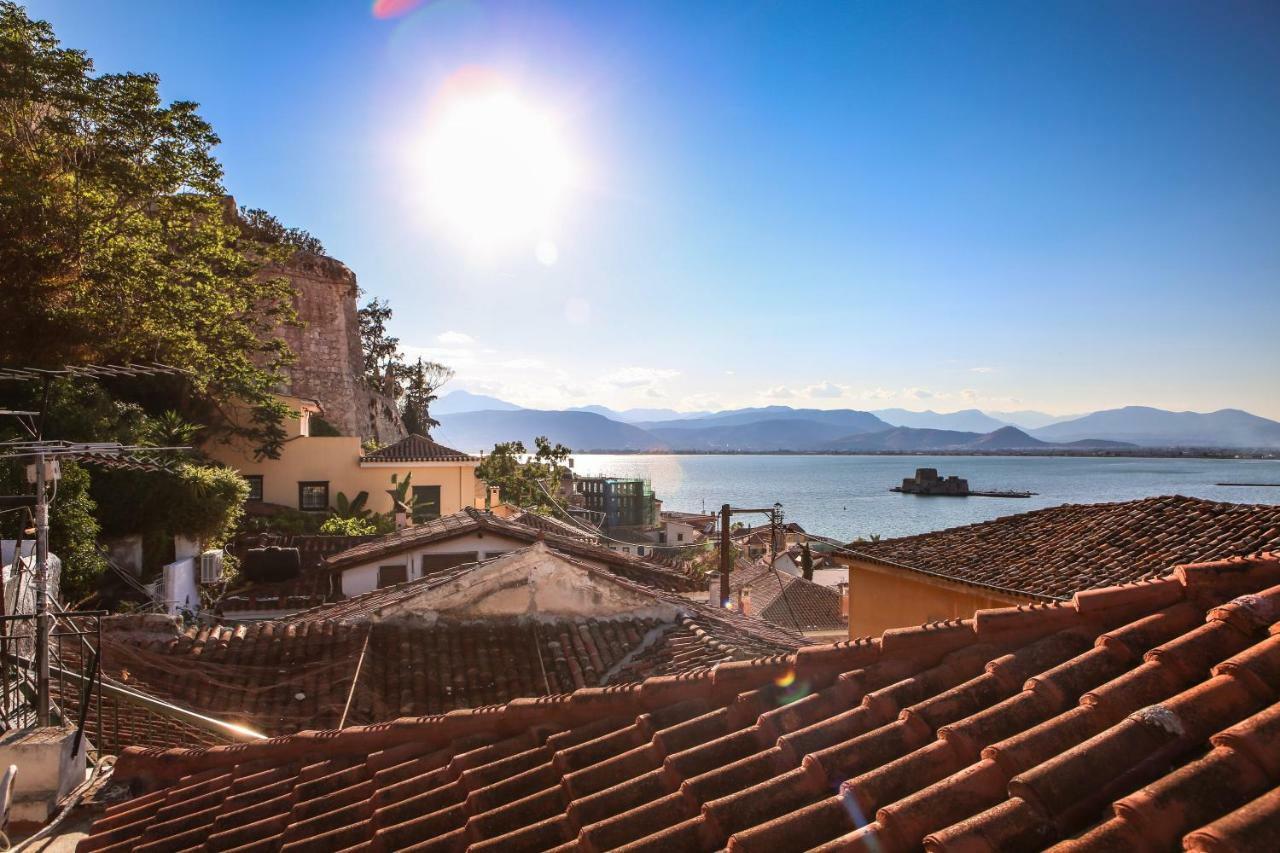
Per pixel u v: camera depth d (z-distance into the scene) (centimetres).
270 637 1200
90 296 2284
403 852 393
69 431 2112
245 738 886
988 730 329
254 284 3547
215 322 3012
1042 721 332
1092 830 244
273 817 482
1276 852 212
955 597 1475
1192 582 392
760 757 364
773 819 315
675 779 378
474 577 1259
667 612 1294
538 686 1123
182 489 2141
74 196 2198
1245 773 250
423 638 1222
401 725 544
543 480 5734
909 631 429
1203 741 282
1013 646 405
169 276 2577
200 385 3109
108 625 1169
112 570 1886
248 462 3722
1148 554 1293
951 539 1697
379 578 2019
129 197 2347
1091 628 398
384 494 3912
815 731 372
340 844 433
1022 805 269
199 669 1102
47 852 559
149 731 939
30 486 1519
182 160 2375
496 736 513
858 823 302
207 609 2138
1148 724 290
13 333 2148
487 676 1137
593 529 4522
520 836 373
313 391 5509
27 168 2081
